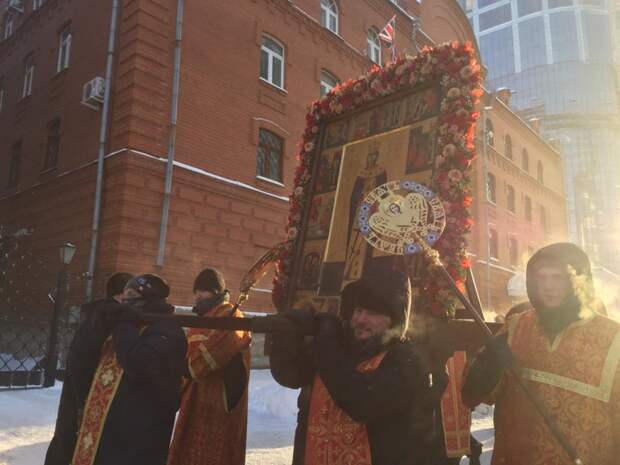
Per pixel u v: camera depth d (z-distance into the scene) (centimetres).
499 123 2531
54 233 1245
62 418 271
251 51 1377
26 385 823
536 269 211
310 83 1542
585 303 207
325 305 362
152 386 243
